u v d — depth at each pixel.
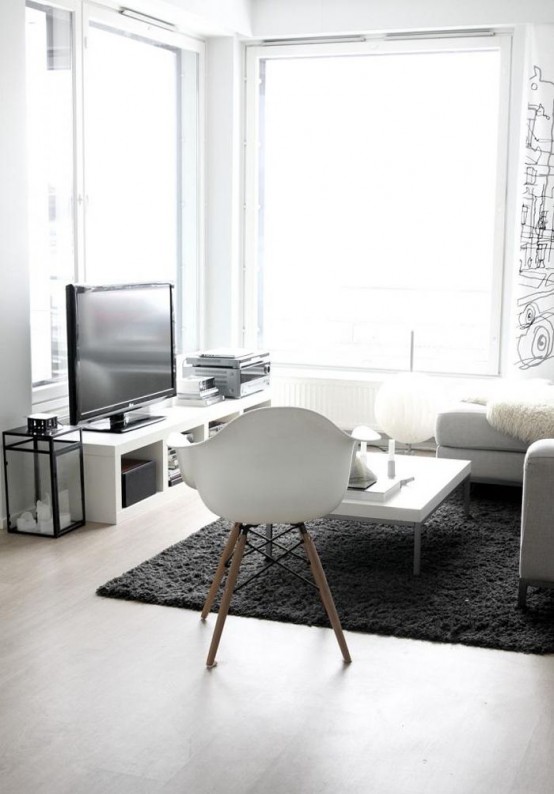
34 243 5.18
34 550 4.56
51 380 5.39
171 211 6.64
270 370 6.96
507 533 4.80
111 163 5.87
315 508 3.29
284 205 7.23
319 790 2.57
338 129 7.04
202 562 4.30
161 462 5.45
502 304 6.77
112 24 5.76
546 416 5.31
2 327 4.75
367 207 7.05
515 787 2.59
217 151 7.03
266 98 7.16
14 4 4.66
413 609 3.76
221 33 6.77
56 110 5.30
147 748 2.78
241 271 7.29
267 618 3.71
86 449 4.98
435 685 3.18
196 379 6.26
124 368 5.36
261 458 3.17
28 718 2.95
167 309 5.81
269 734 2.86
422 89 6.82
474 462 5.52
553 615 3.71
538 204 6.39
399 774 2.65
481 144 6.73
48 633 3.58
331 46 6.89
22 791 2.56
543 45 6.30
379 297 7.09
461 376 6.93
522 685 3.19
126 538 4.76
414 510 4.14
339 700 3.07
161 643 3.49
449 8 6.47
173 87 6.57
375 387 6.86
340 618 3.66
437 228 6.90
